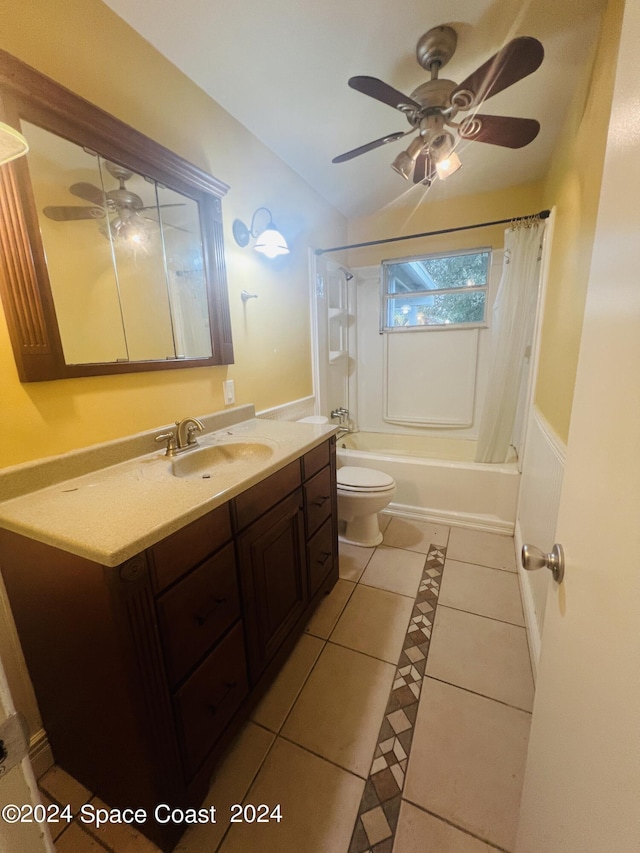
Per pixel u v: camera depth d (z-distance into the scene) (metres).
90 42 1.08
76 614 0.82
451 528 2.42
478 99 1.33
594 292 0.61
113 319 1.21
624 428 0.45
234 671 1.10
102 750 0.92
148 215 1.30
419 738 1.15
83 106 1.02
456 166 1.54
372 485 2.11
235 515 1.07
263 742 1.15
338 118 1.68
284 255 2.12
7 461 0.97
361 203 2.71
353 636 1.55
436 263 3.00
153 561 0.81
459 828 0.94
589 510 0.55
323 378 2.72
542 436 1.69
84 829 0.96
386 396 3.36
